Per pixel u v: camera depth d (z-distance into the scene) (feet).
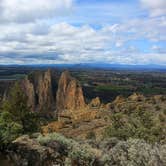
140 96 327.47
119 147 56.95
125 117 109.29
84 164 56.34
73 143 63.87
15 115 140.36
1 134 78.13
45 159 60.64
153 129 99.19
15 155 64.28
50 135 67.31
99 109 310.04
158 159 48.70
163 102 284.20
